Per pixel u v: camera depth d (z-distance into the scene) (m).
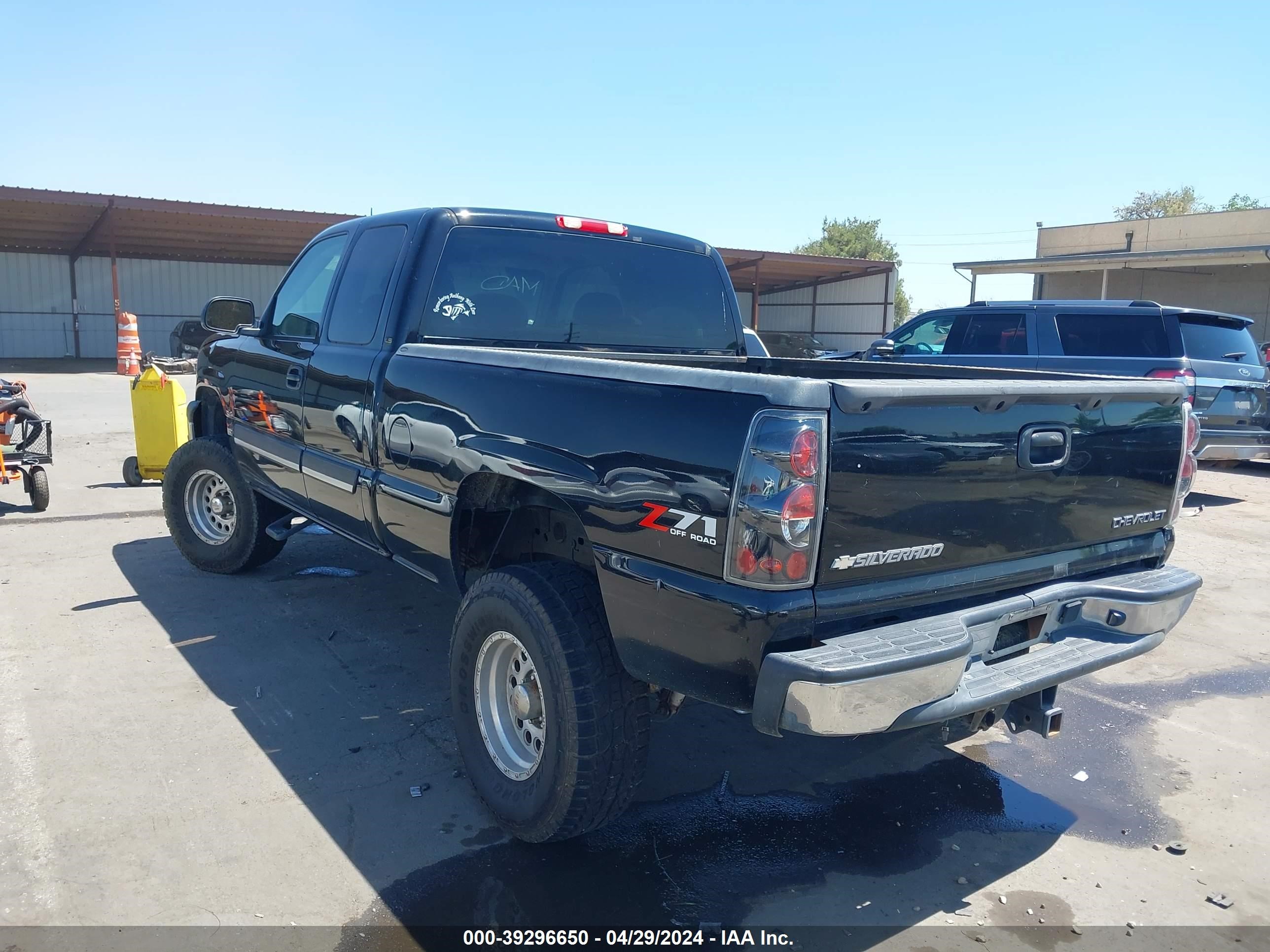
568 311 4.45
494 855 3.14
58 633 5.01
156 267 34.06
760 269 37.41
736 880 3.07
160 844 3.12
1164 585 3.30
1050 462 2.98
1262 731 4.38
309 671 4.60
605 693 2.90
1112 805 3.67
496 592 3.13
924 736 4.26
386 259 4.23
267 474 5.24
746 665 2.46
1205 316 9.74
